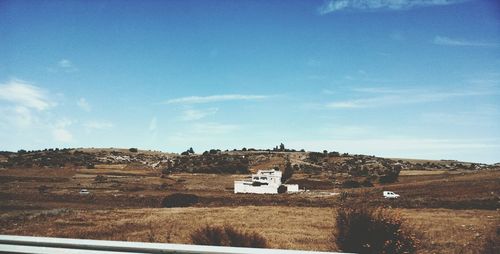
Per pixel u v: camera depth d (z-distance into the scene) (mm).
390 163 187250
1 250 8164
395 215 15453
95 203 64812
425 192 70250
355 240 15109
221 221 31125
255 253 7074
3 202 60000
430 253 16062
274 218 33969
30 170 142375
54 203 63219
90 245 7980
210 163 175625
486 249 15539
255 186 94875
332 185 110250
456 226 26047
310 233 24047
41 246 8227
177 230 24625
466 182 79125
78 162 167125
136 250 7797
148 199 68625
